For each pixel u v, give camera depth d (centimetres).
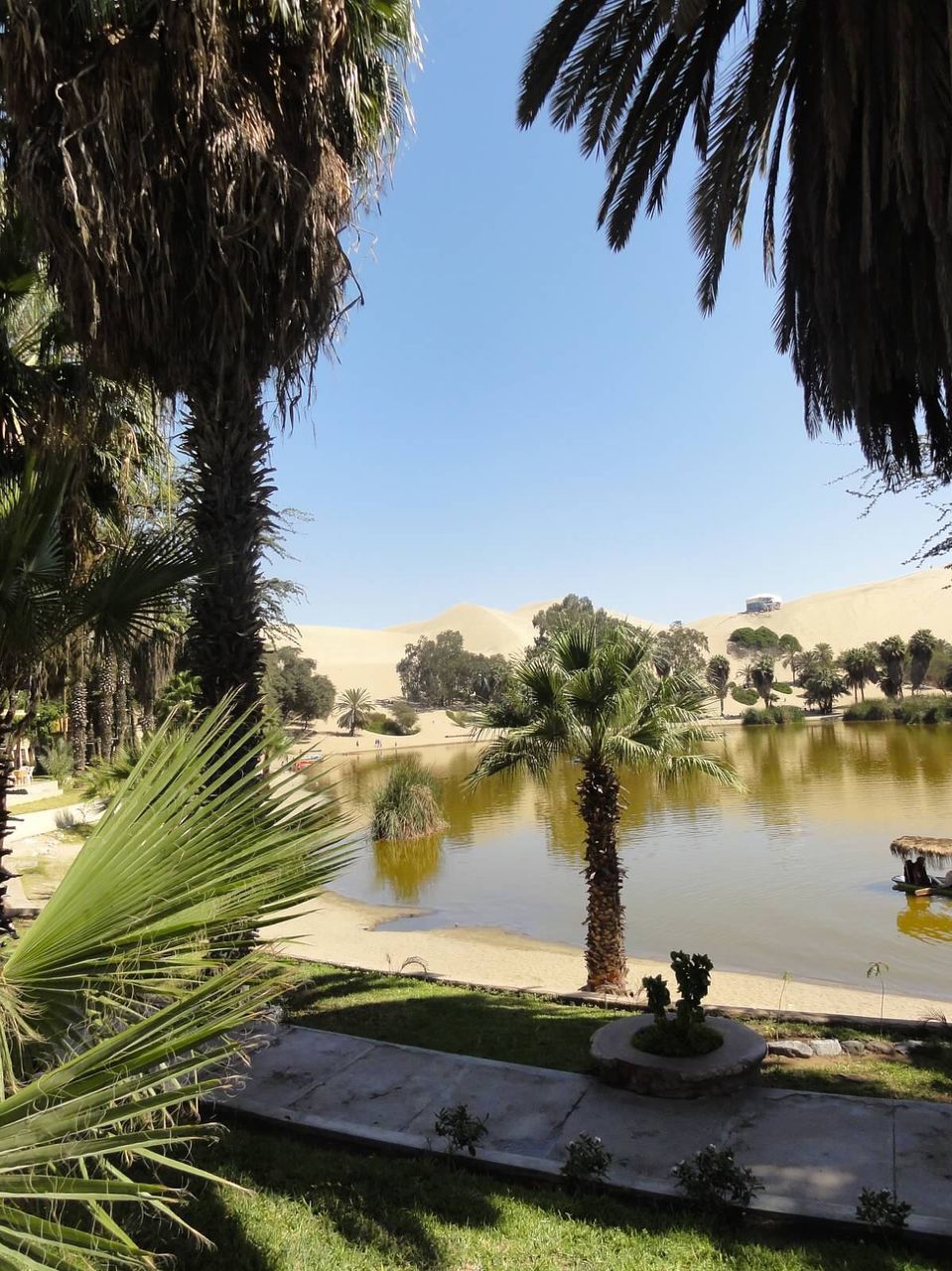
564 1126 457
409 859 2350
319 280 514
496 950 1413
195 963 202
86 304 470
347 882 2077
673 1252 343
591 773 984
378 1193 393
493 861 2314
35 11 422
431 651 10256
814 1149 421
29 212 460
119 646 501
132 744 1098
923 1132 435
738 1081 493
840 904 1664
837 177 497
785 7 526
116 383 566
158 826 217
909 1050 613
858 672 8994
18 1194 151
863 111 491
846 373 539
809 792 3294
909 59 430
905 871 1764
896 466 637
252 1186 400
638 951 1368
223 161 447
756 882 1867
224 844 223
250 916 213
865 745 5331
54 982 199
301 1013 725
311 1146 449
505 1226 364
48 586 451
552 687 988
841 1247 346
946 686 9269
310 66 484
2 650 450
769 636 13500
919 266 500
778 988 1126
